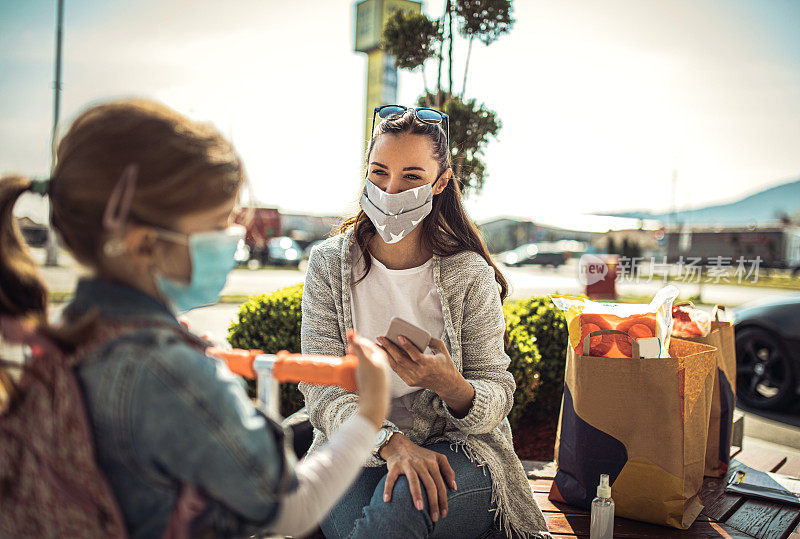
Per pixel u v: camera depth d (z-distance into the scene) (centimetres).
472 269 218
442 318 219
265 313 348
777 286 2020
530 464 309
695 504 240
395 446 185
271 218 2809
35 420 96
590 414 230
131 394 92
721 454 289
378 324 220
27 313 108
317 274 224
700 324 281
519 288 1823
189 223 105
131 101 105
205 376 97
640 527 231
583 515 240
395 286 219
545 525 206
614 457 229
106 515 95
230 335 352
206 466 95
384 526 170
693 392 231
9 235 107
